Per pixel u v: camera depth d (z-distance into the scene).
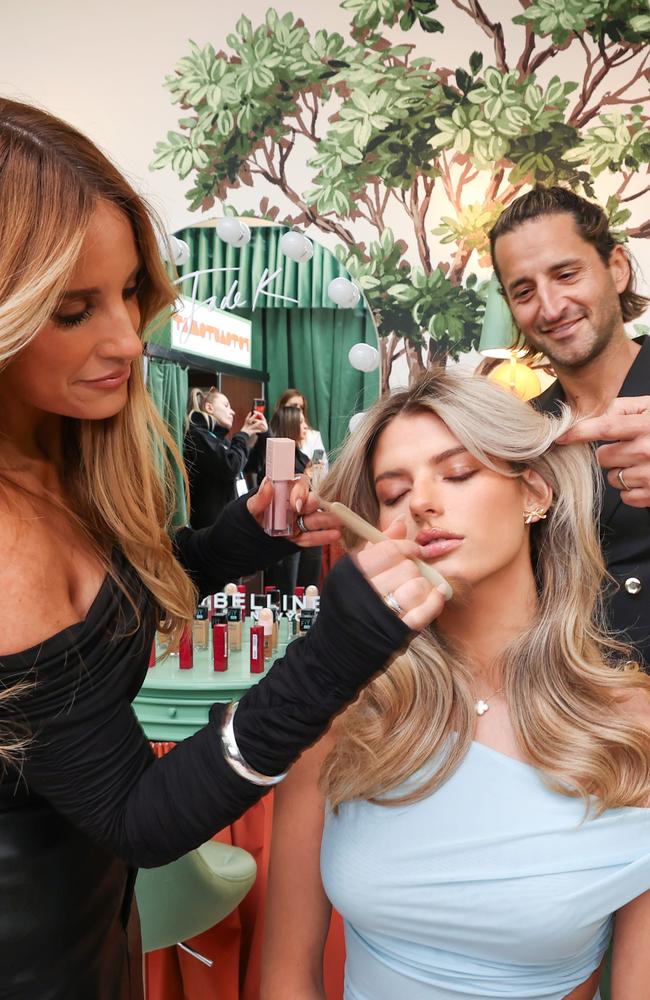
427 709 0.92
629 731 0.90
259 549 1.08
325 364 2.49
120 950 0.93
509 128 2.30
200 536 1.13
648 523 1.45
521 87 2.28
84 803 0.73
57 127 0.71
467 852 0.89
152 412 0.96
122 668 0.79
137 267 0.78
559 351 1.69
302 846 0.99
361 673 0.66
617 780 0.89
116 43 2.53
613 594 1.37
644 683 0.93
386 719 0.92
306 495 1.01
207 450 2.54
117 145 2.56
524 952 0.88
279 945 0.99
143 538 0.92
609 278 1.65
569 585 0.96
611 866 0.88
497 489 0.90
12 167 0.67
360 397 2.47
